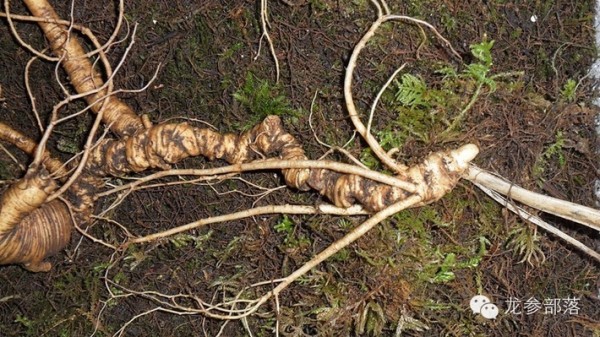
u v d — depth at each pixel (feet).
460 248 0.83
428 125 0.80
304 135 0.83
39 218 0.76
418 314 0.84
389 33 0.81
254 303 0.85
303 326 0.87
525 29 0.81
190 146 0.78
